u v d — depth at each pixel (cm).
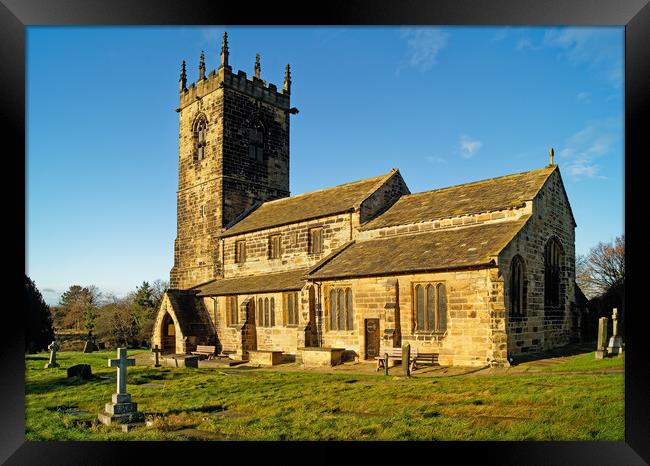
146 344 6606
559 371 2086
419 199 3581
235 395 2042
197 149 5250
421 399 1775
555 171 3092
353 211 3584
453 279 2575
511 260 2586
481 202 3052
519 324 2648
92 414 1780
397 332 2789
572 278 3272
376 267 2952
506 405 1608
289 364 3216
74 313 7412
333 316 3228
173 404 1900
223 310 4222
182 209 5353
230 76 4991
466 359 2497
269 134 5325
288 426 1525
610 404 1493
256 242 4406
